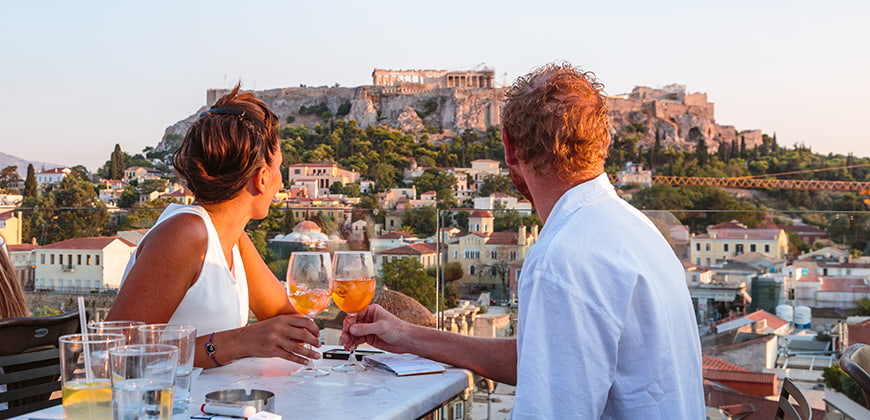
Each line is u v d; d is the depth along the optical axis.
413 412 1.00
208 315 1.27
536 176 1.01
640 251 0.90
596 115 0.98
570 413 0.84
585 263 0.87
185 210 1.26
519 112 1.01
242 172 1.27
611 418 0.90
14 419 0.89
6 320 1.18
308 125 132.62
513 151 1.06
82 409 0.82
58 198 86.00
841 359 1.28
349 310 1.32
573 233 0.90
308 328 1.21
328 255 1.32
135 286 1.19
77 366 0.83
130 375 0.76
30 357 1.21
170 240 1.21
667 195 99.44
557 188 1.00
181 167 1.27
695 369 0.95
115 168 112.62
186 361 0.88
